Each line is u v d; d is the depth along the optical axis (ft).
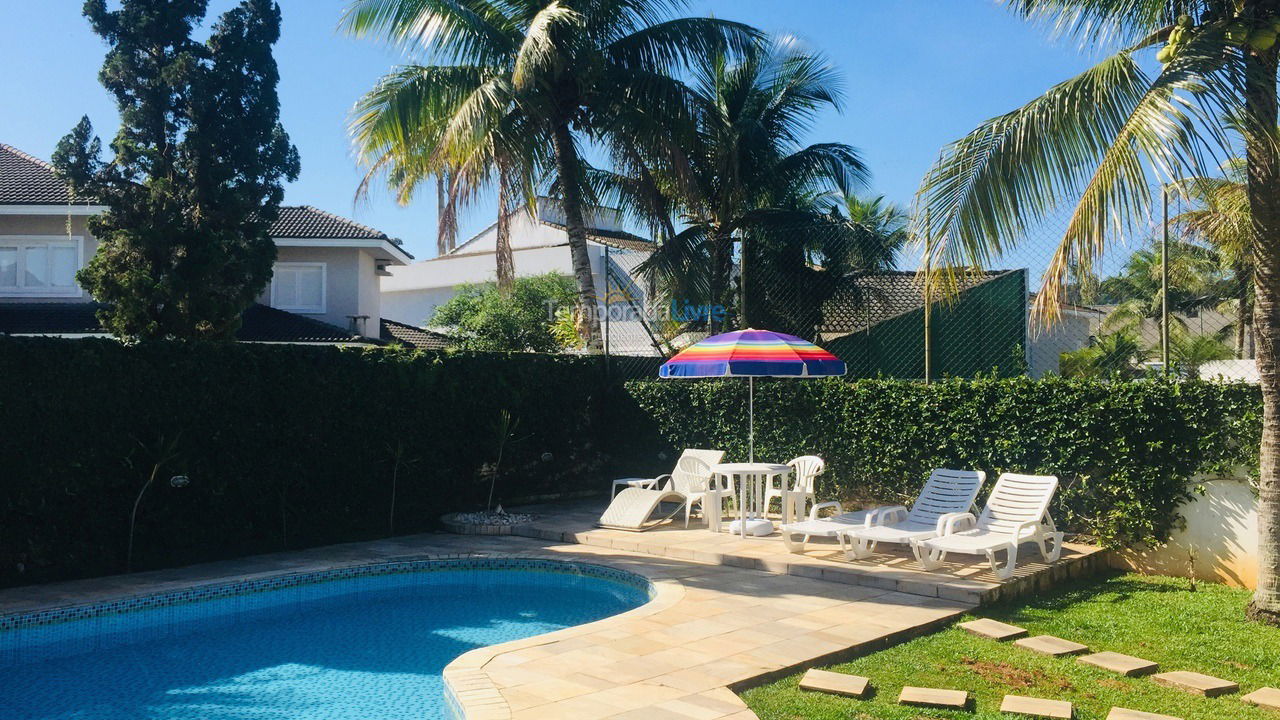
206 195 44.04
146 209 43.16
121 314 41.83
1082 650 21.83
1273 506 24.17
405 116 51.49
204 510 37.37
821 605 26.48
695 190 54.24
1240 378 30.04
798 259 48.85
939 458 37.40
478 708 17.53
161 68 43.47
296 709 20.74
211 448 37.50
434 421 45.32
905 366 45.70
